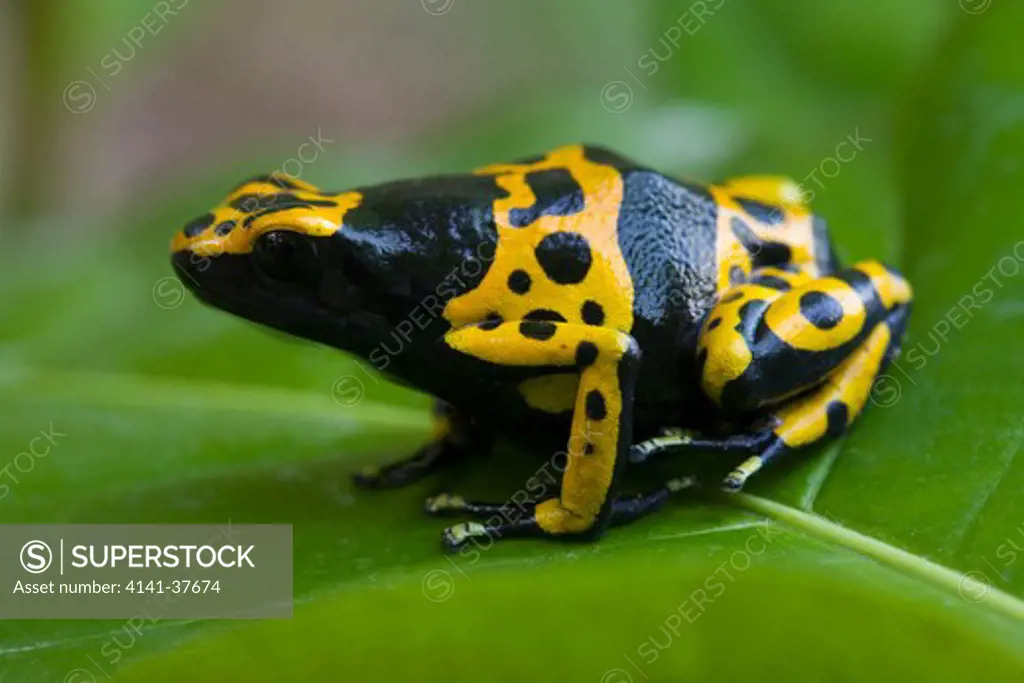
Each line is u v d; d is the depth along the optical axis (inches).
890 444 6.4
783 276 6.5
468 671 6.0
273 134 14.3
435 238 6.3
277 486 6.7
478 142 8.2
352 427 7.0
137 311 7.6
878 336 6.5
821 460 6.4
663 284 6.4
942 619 6.0
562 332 6.2
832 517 6.2
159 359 7.3
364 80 14.6
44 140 9.2
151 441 6.9
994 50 7.4
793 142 7.9
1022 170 7.0
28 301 7.6
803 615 6.0
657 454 6.3
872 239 7.2
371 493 6.6
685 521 6.3
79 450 6.9
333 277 6.3
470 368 6.3
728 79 8.2
